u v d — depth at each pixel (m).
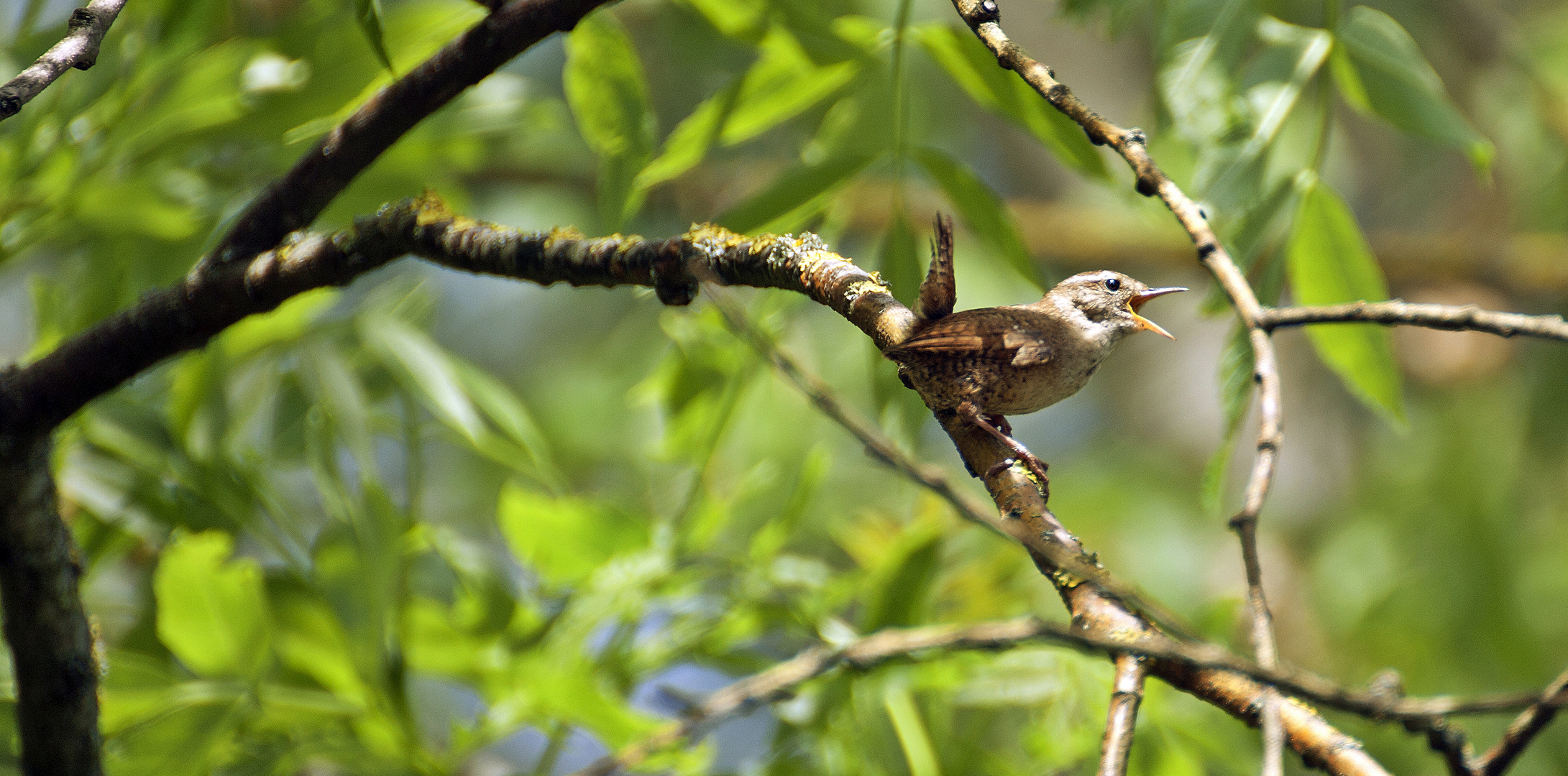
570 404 16.95
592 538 9.12
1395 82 7.41
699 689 10.23
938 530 8.16
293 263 5.93
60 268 11.20
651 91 15.16
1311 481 15.11
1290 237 7.32
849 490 14.97
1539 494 14.52
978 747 8.52
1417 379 15.34
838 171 7.52
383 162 9.52
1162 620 4.34
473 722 8.84
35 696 5.83
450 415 8.84
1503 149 15.10
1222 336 15.77
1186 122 7.51
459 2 8.64
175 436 8.50
